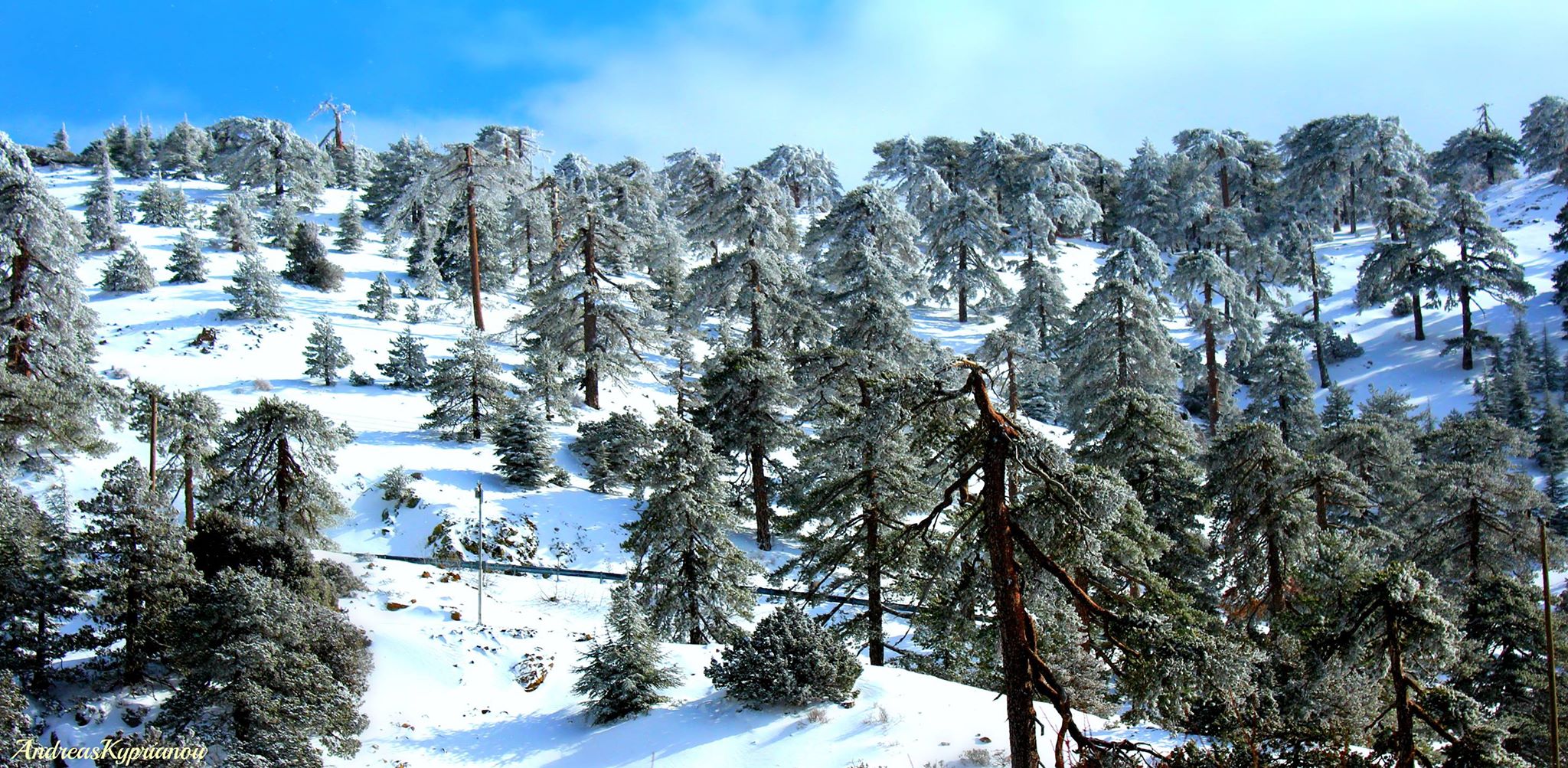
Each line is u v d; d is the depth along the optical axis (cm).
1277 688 1641
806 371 3169
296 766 1468
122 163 10900
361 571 2384
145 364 3831
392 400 3825
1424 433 4144
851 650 2270
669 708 1764
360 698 1769
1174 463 2389
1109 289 3625
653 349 4766
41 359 3072
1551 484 3978
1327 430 3950
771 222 4350
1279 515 2242
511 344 4847
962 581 1248
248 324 4453
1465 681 2131
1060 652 1795
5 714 1394
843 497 2161
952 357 3719
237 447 2428
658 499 2198
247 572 1717
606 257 4591
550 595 2473
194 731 1512
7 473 2470
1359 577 1839
